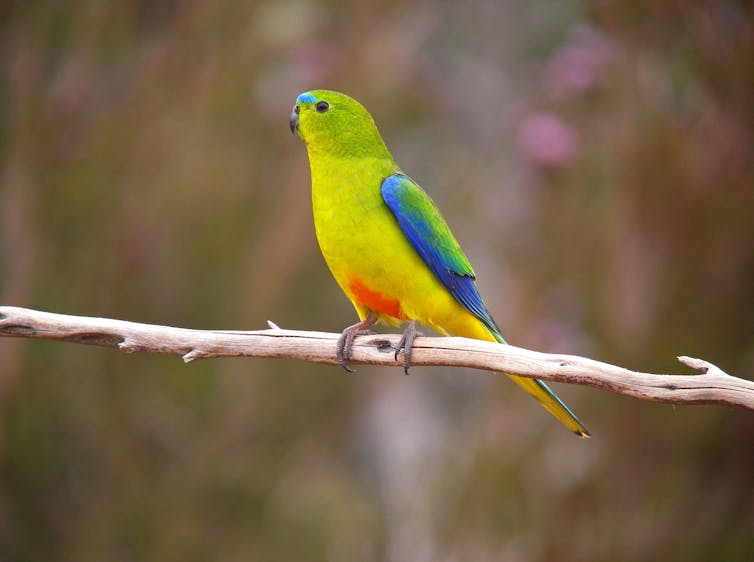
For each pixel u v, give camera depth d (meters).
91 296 13.25
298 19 14.04
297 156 13.60
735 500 10.95
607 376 6.52
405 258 7.81
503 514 11.74
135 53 14.19
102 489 13.29
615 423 11.34
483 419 12.42
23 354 12.99
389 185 7.85
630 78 12.27
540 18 15.92
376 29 14.34
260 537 13.52
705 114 11.72
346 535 13.89
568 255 12.25
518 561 11.52
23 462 13.06
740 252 11.19
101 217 13.44
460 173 15.03
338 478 14.48
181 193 13.51
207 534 13.34
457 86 15.71
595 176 12.33
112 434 13.25
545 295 12.23
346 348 7.39
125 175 13.58
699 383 6.32
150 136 13.69
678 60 12.08
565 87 12.78
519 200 13.39
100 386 13.27
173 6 14.28
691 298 11.23
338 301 13.50
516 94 15.53
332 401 13.99
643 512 11.16
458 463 12.45
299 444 13.78
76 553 13.12
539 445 11.72
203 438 13.38
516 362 6.86
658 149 11.72
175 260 13.39
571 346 11.78
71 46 13.99
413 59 14.66
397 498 14.30
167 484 13.30
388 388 14.72
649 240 11.52
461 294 8.11
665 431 11.18
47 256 13.27
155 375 13.37
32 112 13.67
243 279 13.32
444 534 12.21
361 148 7.95
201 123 13.77
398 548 12.90
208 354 7.20
